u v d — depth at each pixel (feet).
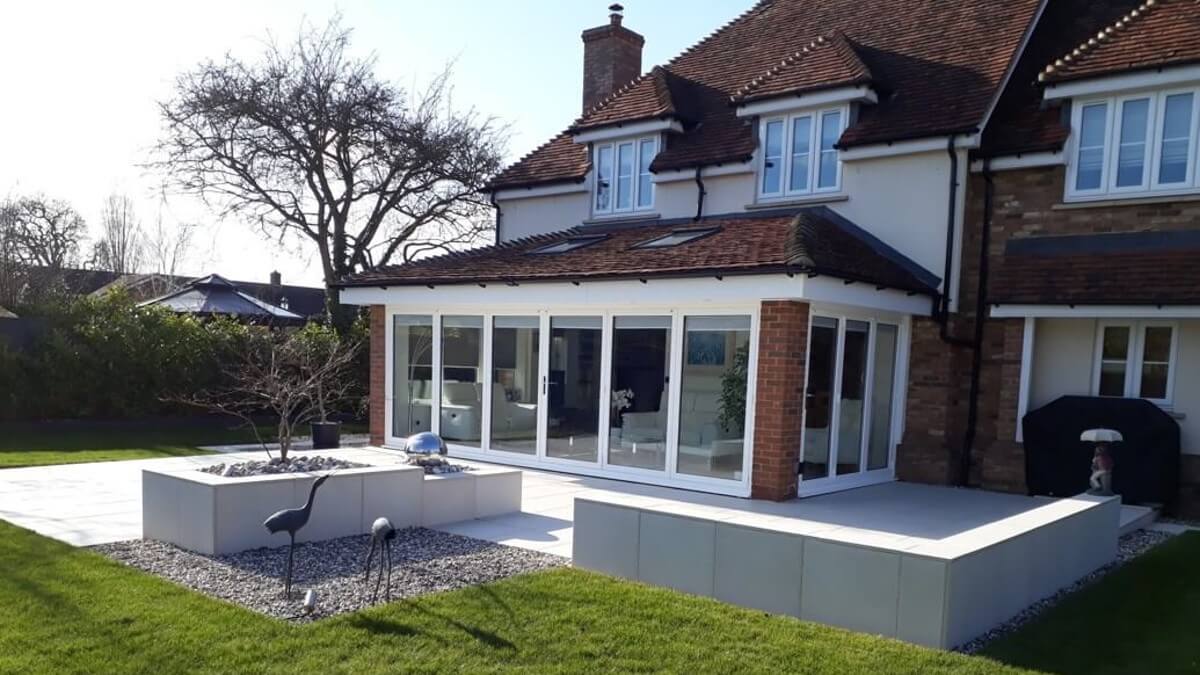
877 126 42.57
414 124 90.33
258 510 25.55
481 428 45.78
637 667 16.17
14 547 24.11
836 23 56.18
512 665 16.10
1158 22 37.76
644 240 44.09
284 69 85.76
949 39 47.50
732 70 58.23
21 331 57.88
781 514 30.73
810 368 35.53
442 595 20.53
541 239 54.75
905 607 18.35
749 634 18.33
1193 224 35.27
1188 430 35.94
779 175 47.26
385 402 50.65
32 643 16.56
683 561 21.93
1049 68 38.91
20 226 96.48
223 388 63.00
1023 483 38.01
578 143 57.36
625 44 67.72
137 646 16.60
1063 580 23.81
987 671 16.62
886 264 38.96
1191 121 35.37
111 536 26.48
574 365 41.52
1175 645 18.80
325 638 17.29
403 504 29.07
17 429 55.93
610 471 39.83
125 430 59.36
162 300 72.43
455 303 45.32
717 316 35.96
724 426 35.73
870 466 40.22
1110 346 38.19
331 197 90.68
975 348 40.65
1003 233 40.09
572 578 22.38
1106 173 37.50
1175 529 32.91
